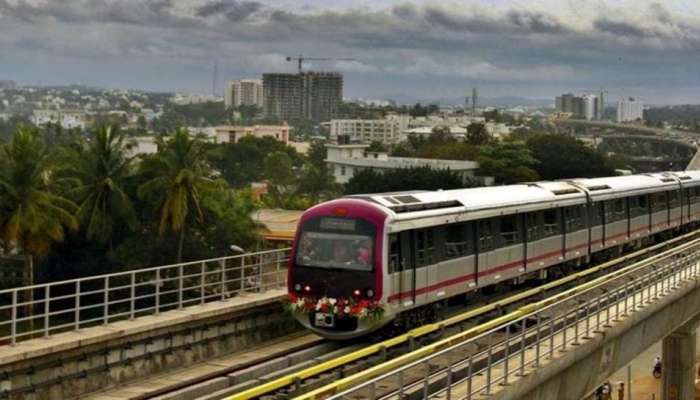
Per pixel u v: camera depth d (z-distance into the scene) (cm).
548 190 3784
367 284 2570
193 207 5966
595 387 2962
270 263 3462
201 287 2802
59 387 2188
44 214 5216
